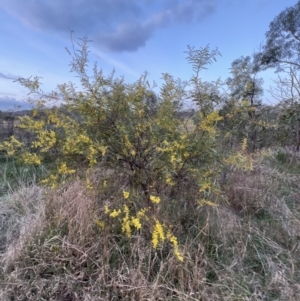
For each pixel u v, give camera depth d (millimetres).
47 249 1771
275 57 7844
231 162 1918
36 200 2572
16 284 1561
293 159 4105
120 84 1810
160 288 1540
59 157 1801
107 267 1633
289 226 2234
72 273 1662
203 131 1778
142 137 1830
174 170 1775
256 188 2748
